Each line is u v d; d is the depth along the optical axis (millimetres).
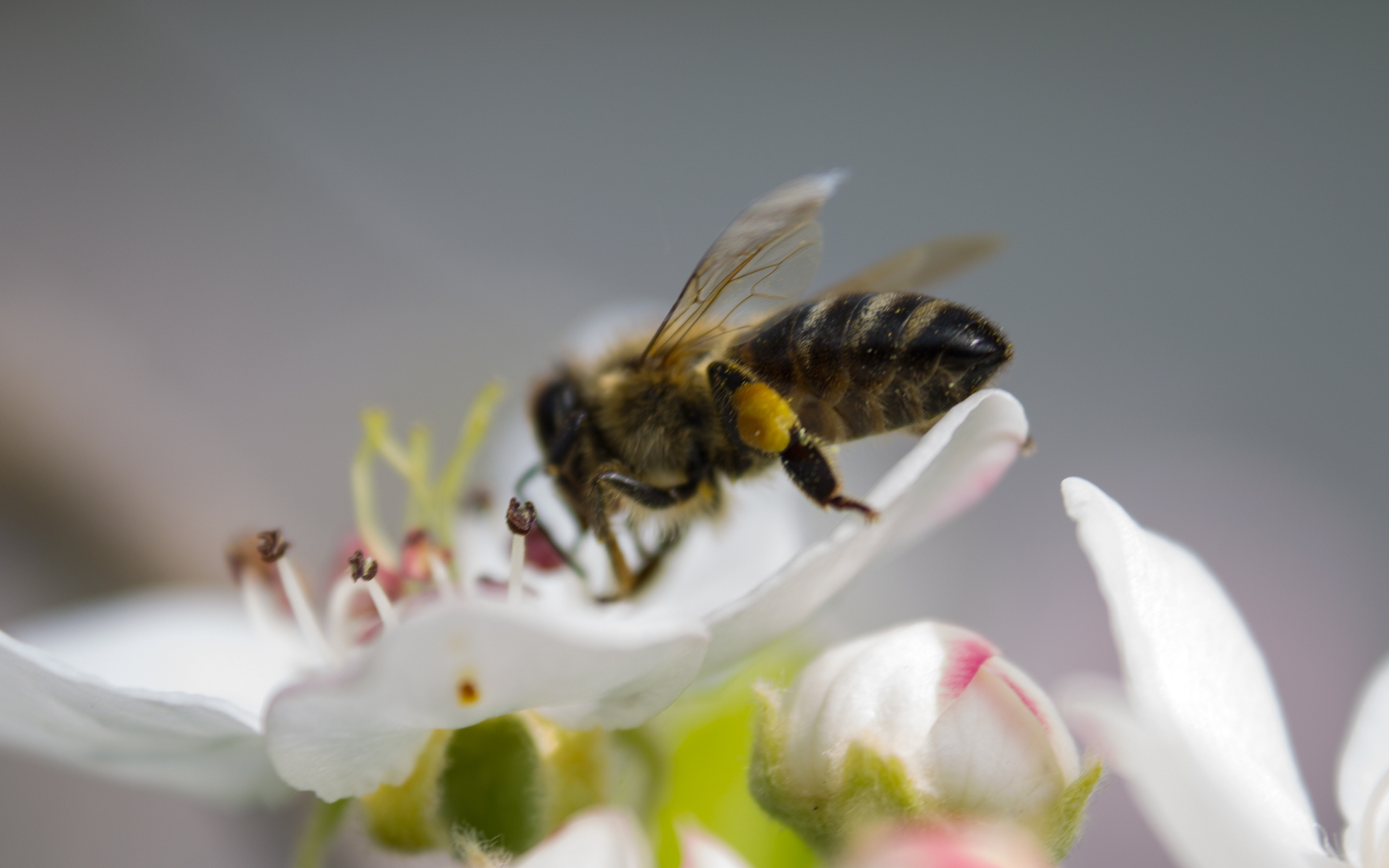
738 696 99
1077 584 130
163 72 153
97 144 146
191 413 128
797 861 97
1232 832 77
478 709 83
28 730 89
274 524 126
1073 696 77
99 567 118
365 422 99
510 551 101
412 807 87
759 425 92
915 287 99
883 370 92
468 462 103
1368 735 88
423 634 79
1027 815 83
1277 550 136
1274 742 84
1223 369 154
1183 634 84
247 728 87
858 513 84
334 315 142
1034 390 152
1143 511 140
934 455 84
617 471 94
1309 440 149
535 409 97
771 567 101
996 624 128
